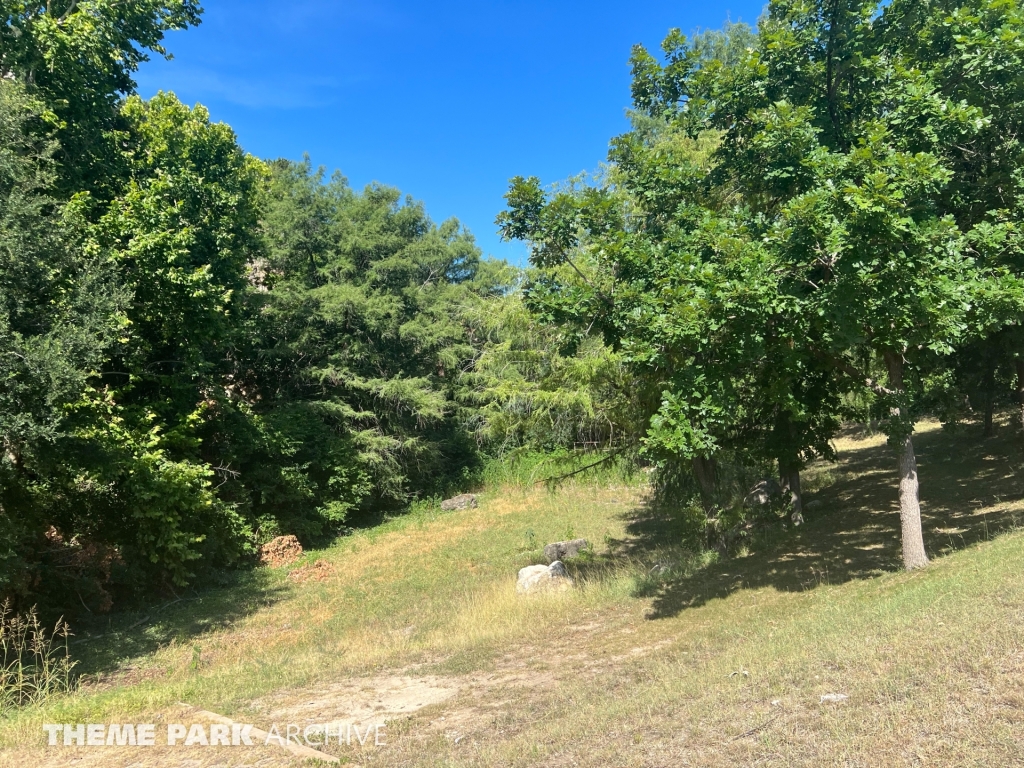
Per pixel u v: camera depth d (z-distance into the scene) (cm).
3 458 964
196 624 1303
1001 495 1291
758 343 772
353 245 2619
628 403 1335
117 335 1176
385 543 2083
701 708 477
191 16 1595
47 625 1221
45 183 1008
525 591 1233
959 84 931
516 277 1431
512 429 1512
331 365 2470
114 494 1380
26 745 585
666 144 1378
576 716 538
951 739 350
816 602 830
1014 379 1720
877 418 944
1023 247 843
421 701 684
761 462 1524
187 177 1512
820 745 373
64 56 1304
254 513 2034
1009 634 471
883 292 737
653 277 909
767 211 1031
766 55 980
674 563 1290
